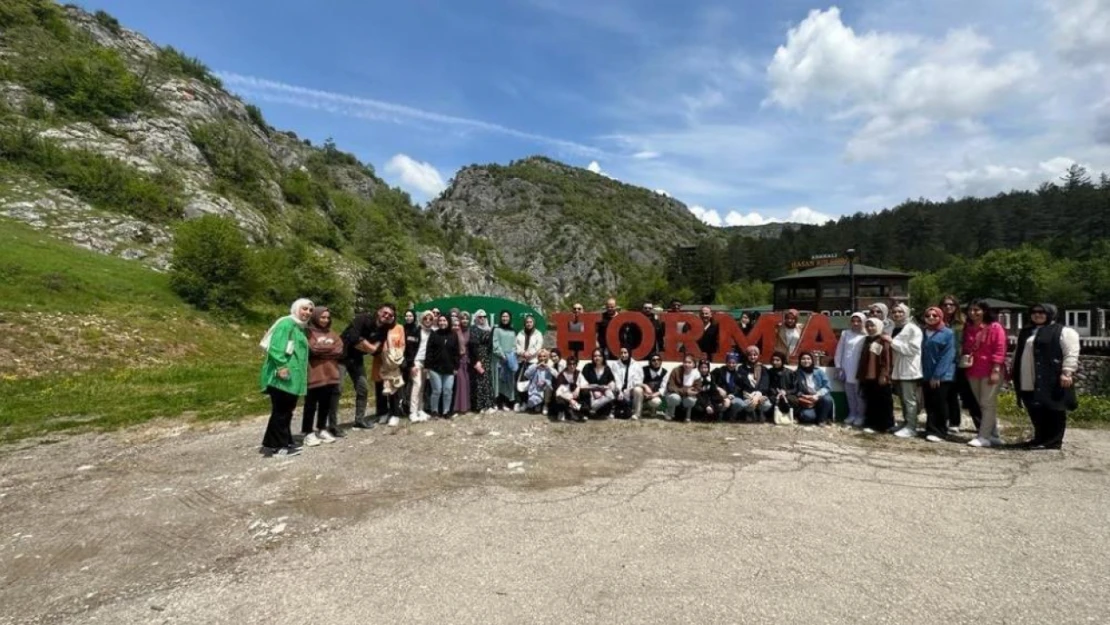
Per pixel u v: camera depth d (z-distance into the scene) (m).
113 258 26.66
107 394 11.10
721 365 8.69
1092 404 8.82
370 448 6.57
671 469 5.68
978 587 3.18
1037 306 6.49
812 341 8.55
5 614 3.07
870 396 7.57
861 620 2.83
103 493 5.19
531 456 6.21
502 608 2.98
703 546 3.77
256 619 2.94
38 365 13.85
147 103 51.06
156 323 19.95
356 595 3.16
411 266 63.62
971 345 6.88
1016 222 96.69
